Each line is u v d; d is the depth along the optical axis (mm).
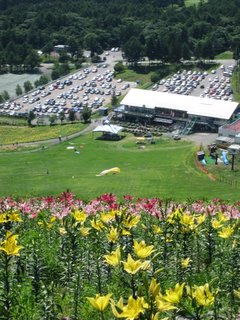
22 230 18500
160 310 6848
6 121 130375
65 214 17438
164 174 75438
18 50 185250
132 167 82125
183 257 13602
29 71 182125
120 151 95312
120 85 157125
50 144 102500
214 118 111875
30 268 12789
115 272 12508
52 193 64188
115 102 135125
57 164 86062
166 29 184125
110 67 176125
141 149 96500
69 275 13234
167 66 168750
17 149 99188
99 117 126188
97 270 12539
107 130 105625
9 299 10758
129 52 171875
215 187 65750
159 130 111312
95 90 151500
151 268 11445
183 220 13180
